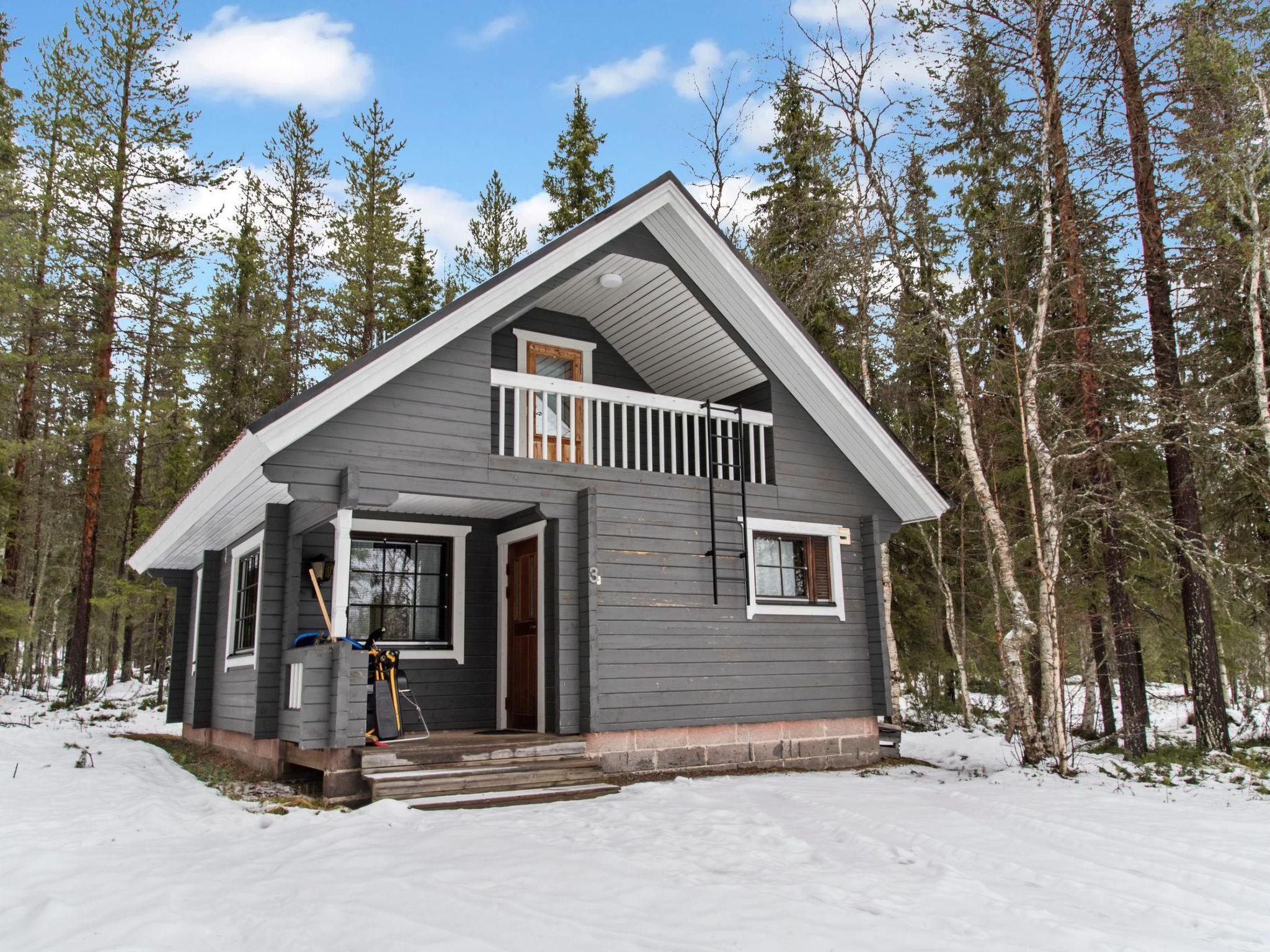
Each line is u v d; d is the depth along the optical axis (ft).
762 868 17.15
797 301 49.14
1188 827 22.62
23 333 66.90
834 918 13.71
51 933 12.60
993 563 50.78
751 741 34.12
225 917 13.38
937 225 43.57
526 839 19.42
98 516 74.08
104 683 99.09
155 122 70.49
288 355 84.02
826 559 38.32
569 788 26.61
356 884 15.17
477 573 35.58
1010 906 14.76
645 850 18.51
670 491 33.96
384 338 85.81
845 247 45.73
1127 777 32.45
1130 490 41.45
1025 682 36.22
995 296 45.68
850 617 38.06
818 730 35.99
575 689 30.58
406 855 17.63
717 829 20.80
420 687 33.55
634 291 36.94
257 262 86.74
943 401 56.44
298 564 29.76
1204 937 13.52
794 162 64.18
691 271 35.86
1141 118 40.37
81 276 67.36
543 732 31.55
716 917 13.67
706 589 34.09
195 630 42.39
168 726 54.60
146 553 41.70
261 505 30.73
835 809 23.91
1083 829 21.91
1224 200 39.96
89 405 78.33
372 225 86.63
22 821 20.63
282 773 29.01
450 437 29.66
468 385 30.32
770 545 37.42
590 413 33.17
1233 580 41.34
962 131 42.50
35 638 89.20
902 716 61.67
